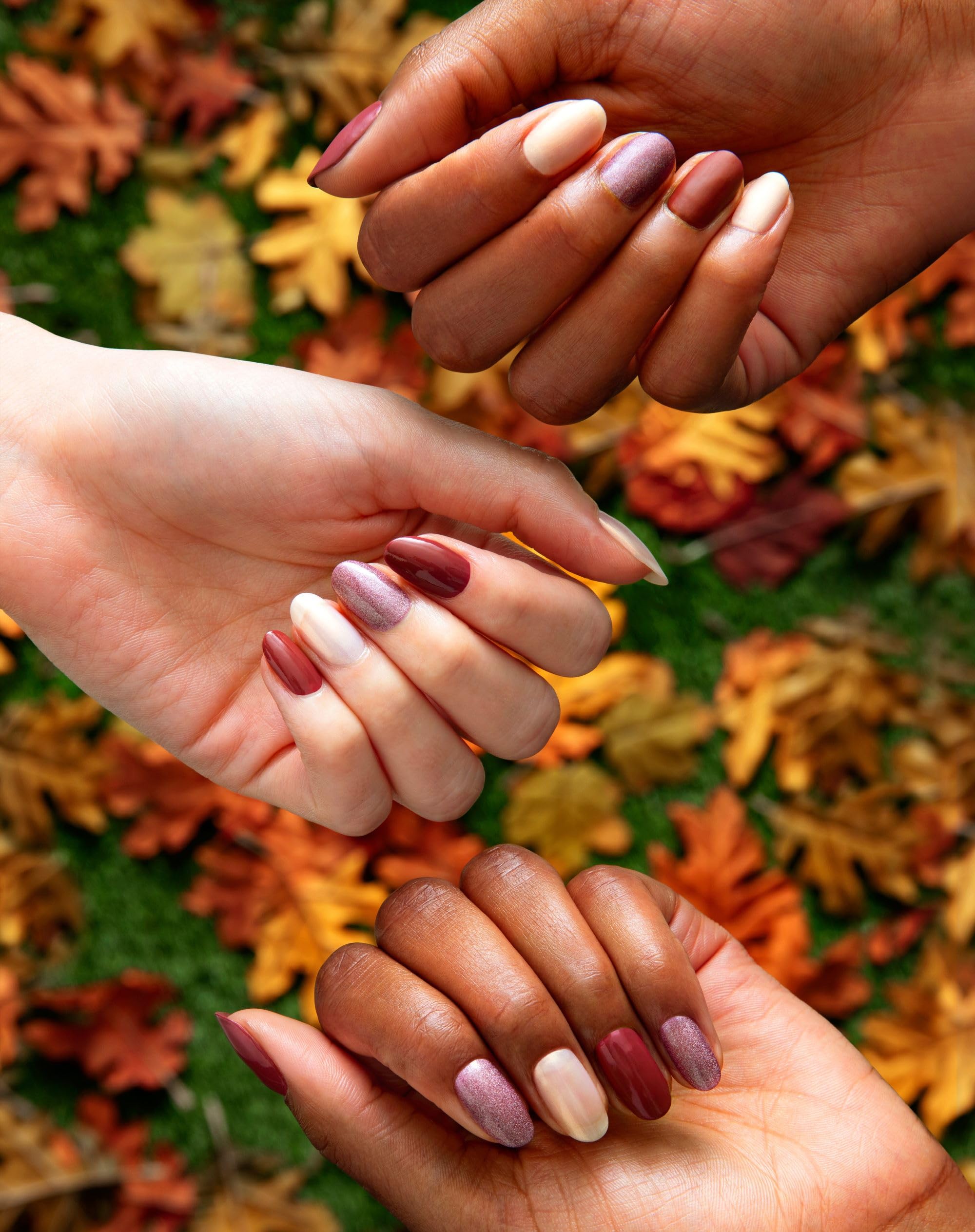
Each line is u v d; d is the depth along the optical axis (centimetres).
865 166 60
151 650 61
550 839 79
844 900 82
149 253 80
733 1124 59
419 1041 57
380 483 60
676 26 58
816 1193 58
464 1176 58
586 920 58
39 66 79
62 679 78
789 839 82
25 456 61
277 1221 77
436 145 57
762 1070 60
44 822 77
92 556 61
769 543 83
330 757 58
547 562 60
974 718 85
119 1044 76
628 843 80
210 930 78
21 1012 77
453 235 57
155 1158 77
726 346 57
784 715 82
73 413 60
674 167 56
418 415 60
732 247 56
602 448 80
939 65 59
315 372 79
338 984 58
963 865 83
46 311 80
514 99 58
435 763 59
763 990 61
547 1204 58
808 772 83
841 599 85
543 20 57
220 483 60
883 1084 60
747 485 83
